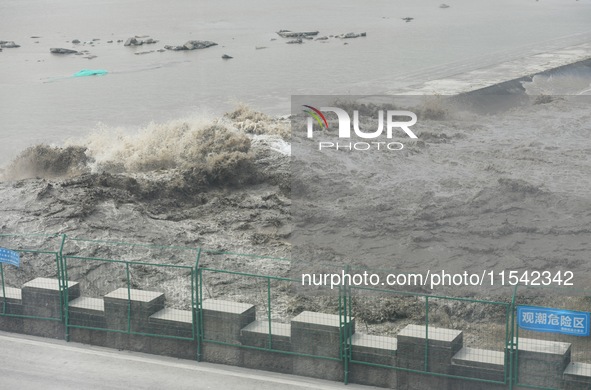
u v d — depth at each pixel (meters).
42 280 17.98
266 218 27.59
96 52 85.44
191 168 31.27
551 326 13.92
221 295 20.38
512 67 65.25
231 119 39.88
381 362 15.23
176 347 16.72
